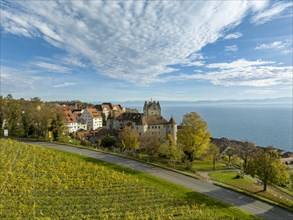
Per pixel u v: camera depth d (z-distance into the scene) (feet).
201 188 152.97
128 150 260.42
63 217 103.96
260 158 168.66
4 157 175.73
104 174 158.10
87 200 121.39
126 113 383.04
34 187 130.62
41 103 369.30
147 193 134.72
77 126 400.26
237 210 123.34
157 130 332.60
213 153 238.68
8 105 353.72
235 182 182.70
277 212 125.29
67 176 149.07
